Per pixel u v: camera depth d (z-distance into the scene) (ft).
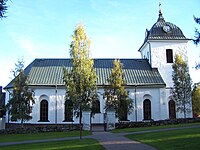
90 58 102.78
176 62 142.92
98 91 144.36
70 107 116.06
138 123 124.67
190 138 64.34
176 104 142.51
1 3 41.83
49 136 96.07
